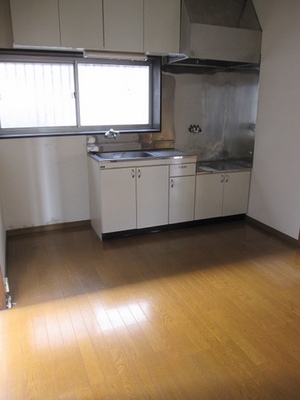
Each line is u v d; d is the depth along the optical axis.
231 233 3.78
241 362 1.91
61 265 3.02
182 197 3.76
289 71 3.30
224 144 4.49
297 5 3.12
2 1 3.00
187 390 1.72
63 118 3.71
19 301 2.47
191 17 3.22
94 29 3.09
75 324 2.22
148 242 3.52
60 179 3.71
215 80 4.21
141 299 2.51
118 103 3.90
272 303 2.46
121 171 3.38
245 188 4.05
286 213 3.54
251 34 3.51
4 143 3.39
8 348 2.00
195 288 2.66
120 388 1.73
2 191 3.49
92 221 3.87
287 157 3.45
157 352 1.98
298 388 1.74
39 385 1.75
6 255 3.17
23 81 3.45
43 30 2.94
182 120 4.15
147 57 3.70
